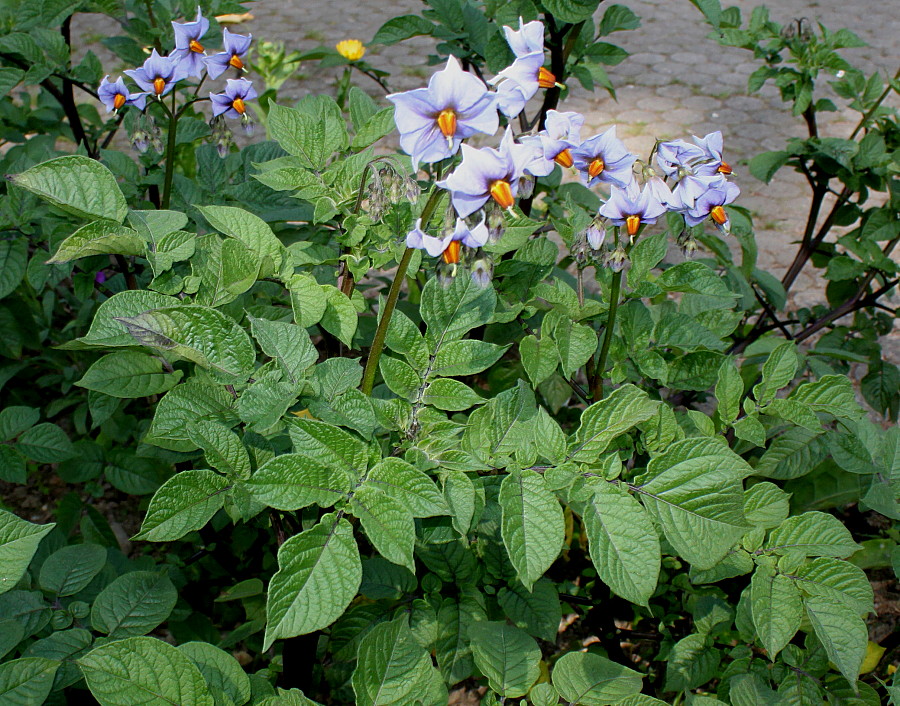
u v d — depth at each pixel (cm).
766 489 46
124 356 44
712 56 195
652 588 37
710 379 55
